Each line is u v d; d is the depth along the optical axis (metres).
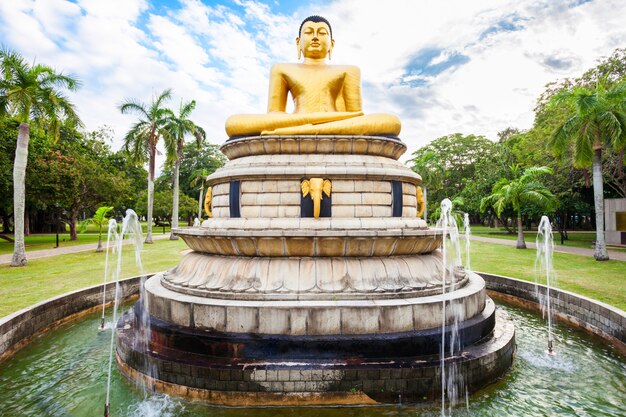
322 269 8.52
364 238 8.32
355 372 6.98
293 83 11.60
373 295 8.12
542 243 33.06
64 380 8.12
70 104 21.23
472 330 8.16
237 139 10.38
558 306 12.38
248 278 8.49
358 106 11.64
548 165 31.73
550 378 8.09
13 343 9.43
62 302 11.77
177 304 8.14
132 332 8.83
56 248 29.45
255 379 7.00
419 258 9.35
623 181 28.80
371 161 10.03
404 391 7.02
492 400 7.21
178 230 9.98
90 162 35.50
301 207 9.42
